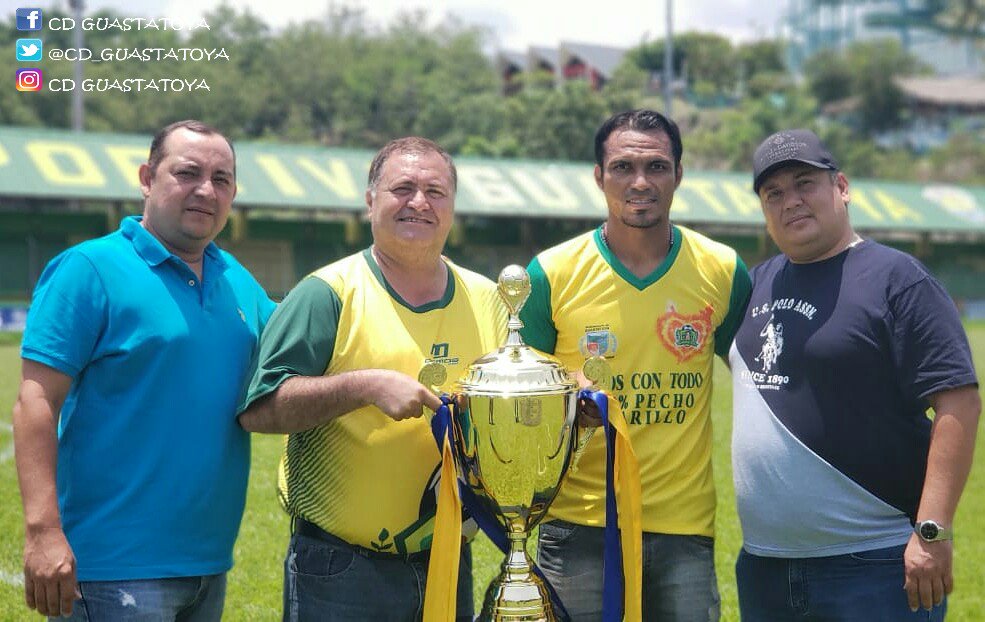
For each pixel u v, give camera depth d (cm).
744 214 3453
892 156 7738
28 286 2777
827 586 317
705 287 342
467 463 289
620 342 334
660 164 330
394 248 295
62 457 290
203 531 295
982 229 3878
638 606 294
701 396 342
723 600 496
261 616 465
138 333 286
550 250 347
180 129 302
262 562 538
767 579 330
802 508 317
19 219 2852
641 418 335
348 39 7738
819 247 320
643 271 340
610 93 5750
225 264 320
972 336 2542
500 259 3406
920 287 305
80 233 2912
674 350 335
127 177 2691
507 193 3189
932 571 295
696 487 338
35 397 275
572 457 296
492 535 297
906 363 306
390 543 298
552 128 5500
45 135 2725
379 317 297
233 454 301
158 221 299
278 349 288
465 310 311
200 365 294
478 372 282
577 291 338
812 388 316
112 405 287
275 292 3083
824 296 319
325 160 3069
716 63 9450
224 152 305
